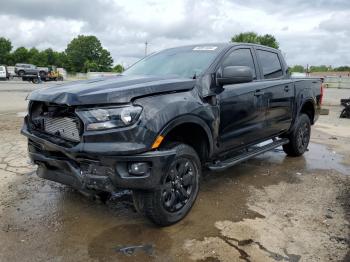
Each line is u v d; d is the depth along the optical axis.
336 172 5.55
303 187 4.81
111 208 3.97
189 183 3.69
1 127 8.28
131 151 3.03
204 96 3.85
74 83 3.73
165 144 3.46
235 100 4.30
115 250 3.14
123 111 3.05
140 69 4.74
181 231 3.49
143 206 3.35
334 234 3.47
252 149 5.15
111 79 3.83
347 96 24.89
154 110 3.21
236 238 3.37
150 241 3.29
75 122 3.18
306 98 6.12
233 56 4.58
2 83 32.53
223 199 4.32
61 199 4.18
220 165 4.20
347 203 4.27
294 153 6.32
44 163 3.59
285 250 3.18
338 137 8.69
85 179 3.18
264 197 4.42
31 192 4.36
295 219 3.80
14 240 3.27
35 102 3.64
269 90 5.04
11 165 5.36
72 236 3.36
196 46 4.82
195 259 3.02
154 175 3.18
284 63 5.86
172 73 4.26
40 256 3.03
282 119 5.52
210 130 3.87
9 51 103.06
